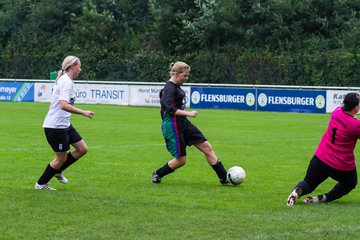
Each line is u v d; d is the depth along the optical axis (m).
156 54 70.31
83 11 76.38
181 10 72.81
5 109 47.72
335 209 13.98
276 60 64.19
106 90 55.41
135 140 28.56
